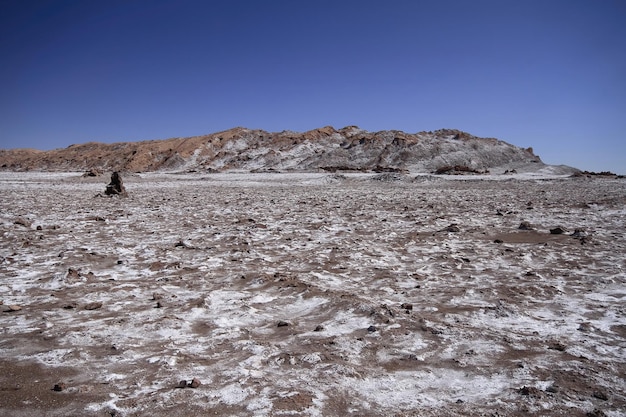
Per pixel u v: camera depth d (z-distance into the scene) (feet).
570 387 14.25
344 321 20.47
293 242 41.29
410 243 40.52
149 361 16.20
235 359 16.40
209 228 50.03
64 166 438.81
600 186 125.29
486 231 46.96
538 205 73.61
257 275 28.76
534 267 31.32
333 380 14.65
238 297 24.40
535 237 43.73
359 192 115.44
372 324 19.93
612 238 41.96
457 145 369.50
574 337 18.72
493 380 14.83
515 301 23.61
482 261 33.27
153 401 13.28
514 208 69.56
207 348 17.53
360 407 13.03
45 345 17.65
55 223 52.13
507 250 36.76
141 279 28.35
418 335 18.67
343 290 25.59
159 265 31.65
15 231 45.60
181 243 39.29
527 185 137.18
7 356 16.58
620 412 12.73
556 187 126.11
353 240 41.96
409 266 31.91
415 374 15.29
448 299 24.02
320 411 12.73
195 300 23.82
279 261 33.58
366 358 16.58
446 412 12.76
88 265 31.68
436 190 121.70
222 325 20.26
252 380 14.66
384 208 72.23
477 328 19.66
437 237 43.70
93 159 446.60
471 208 70.95
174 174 250.57
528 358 16.55
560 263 32.42
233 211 68.64
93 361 16.22
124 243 40.32
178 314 21.63
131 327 19.76
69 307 22.43
